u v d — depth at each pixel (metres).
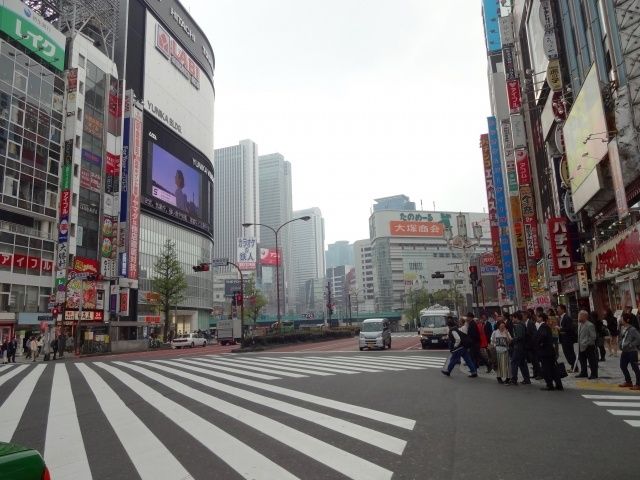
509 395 9.11
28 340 31.91
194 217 77.75
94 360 26.05
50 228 42.06
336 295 198.88
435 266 140.12
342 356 21.52
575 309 25.42
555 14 24.14
